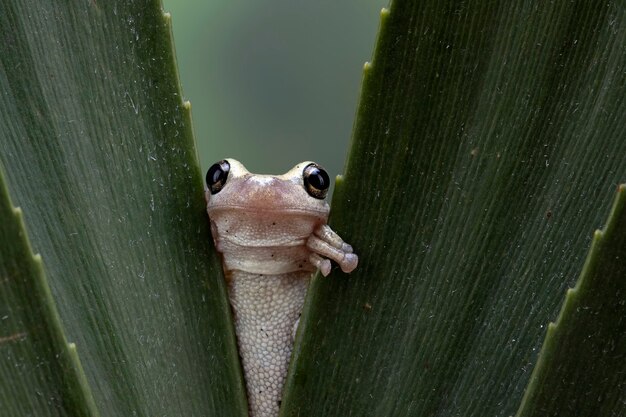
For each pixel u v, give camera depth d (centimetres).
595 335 38
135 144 40
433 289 40
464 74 39
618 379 38
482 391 39
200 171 40
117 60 40
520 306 39
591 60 39
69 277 39
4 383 37
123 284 39
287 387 40
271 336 44
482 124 39
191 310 40
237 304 43
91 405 37
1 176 37
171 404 39
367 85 39
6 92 39
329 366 40
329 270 40
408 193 40
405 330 40
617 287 38
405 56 39
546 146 39
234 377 40
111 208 40
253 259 43
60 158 39
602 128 39
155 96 40
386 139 40
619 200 37
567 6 39
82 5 40
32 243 39
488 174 40
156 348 40
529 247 39
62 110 40
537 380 38
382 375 40
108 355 39
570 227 39
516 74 39
